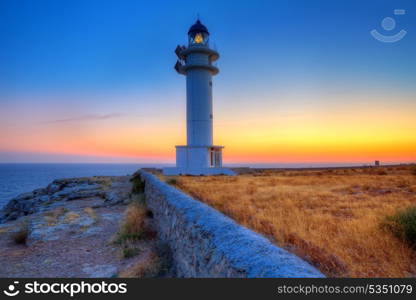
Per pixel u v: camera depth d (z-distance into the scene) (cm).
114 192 1770
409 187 1625
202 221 415
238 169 4441
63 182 2977
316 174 3528
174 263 540
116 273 520
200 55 3791
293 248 557
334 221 768
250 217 857
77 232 834
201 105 3784
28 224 915
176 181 2114
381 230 634
